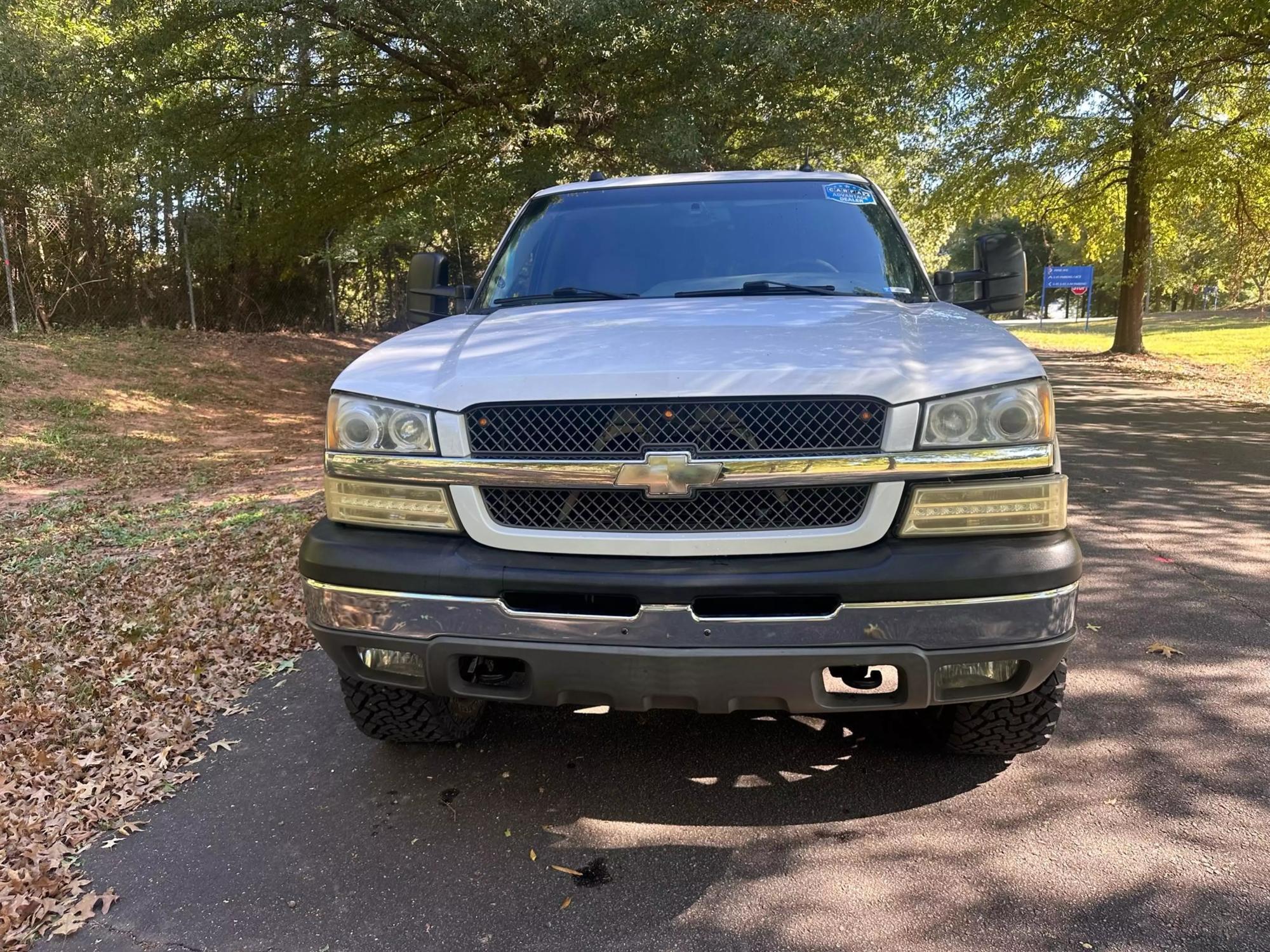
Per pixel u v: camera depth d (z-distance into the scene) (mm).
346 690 3164
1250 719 3383
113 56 14047
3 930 2449
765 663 2463
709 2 14617
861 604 2438
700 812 2918
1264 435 10289
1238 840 2633
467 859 2719
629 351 2711
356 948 2348
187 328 20797
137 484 10156
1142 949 2221
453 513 2656
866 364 2541
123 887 2643
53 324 18359
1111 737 3277
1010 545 2469
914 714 3363
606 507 2572
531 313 3436
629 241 3939
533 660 2568
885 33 13062
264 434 13805
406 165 16375
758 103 14742
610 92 14477
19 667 4617
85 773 3404
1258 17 10703
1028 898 2428
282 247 19109
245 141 15938
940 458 2465
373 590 2658
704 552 2504
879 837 2738
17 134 15117
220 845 2840
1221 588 4902
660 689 2539
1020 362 2590
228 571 6191
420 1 12656
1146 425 11203
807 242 3842
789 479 2480
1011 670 2617
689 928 2377
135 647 4789
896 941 2293
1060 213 23609
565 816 2928
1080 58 13938
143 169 16844
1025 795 2934
